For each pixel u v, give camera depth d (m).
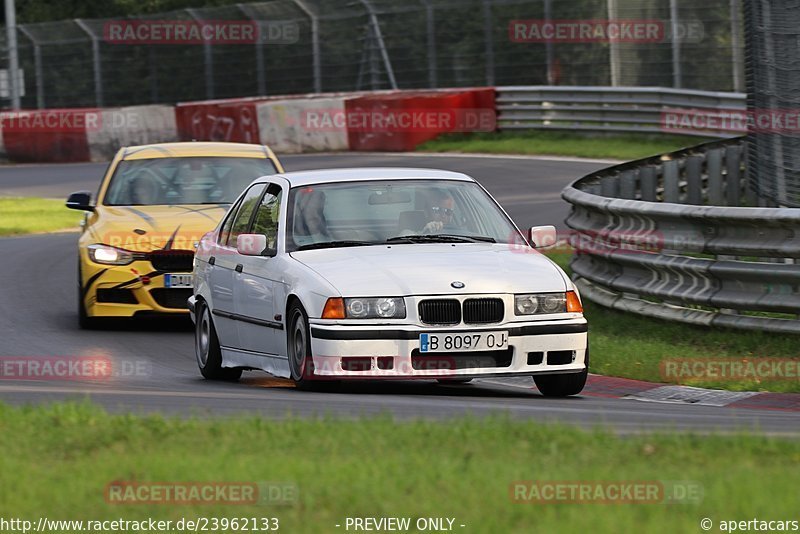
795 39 51.88
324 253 30.91
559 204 77.31
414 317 28.38
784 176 53.38
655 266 40.75
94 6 188.88
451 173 34.16
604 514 15.00
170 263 43.91
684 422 24.47
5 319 47.22
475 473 17.16
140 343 42.19
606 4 120.00
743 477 16.78
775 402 29.78
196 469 17.98
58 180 116.12
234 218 35.81
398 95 129.62
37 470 18.44
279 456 18.94
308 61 142.50
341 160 116.94
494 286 28.86
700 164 63.31
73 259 65.38
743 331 37.16
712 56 110.38
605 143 113.50
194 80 151.00
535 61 127.19
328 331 28.31
